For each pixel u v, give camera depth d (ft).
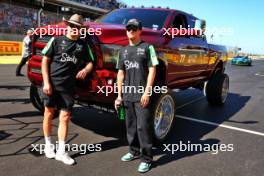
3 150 12.85
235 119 21.11
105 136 15.51
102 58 12.77
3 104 21.02
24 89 28.25
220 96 24.80
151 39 14.61
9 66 51.98
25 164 11.66
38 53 14.49
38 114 18.65
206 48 21.68
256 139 16.66
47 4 113.91
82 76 12.39
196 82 22.56
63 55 11.78
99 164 12.15
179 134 16.94
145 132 11.83
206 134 17.19
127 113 12.33
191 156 13.65
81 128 16.62
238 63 108.68
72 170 11.45
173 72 16.96
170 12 17.87
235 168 12.56
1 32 91.15
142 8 18.99
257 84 45.39
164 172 11.83
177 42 16.90
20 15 99.50
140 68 11.73
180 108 24.17
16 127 15.92
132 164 12.35
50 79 12.01
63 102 12.14
